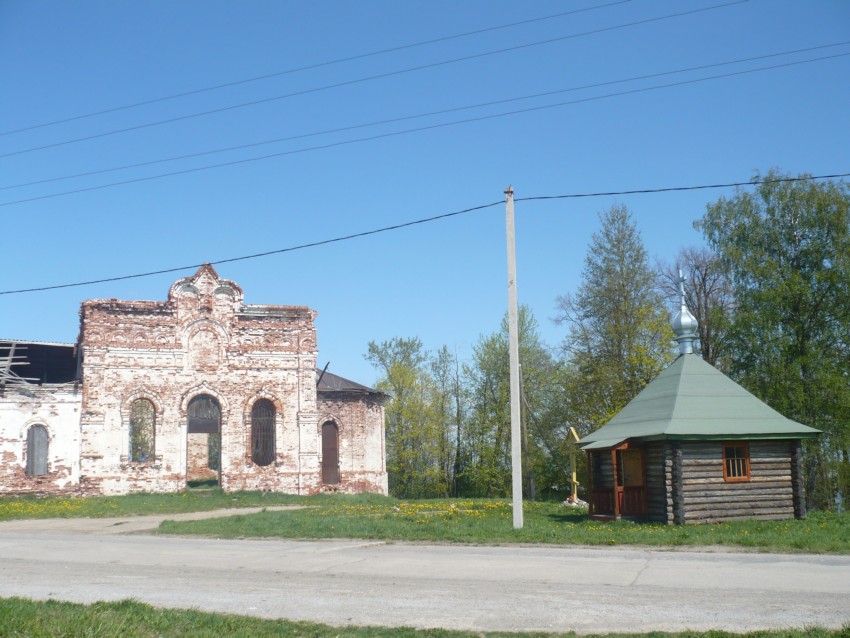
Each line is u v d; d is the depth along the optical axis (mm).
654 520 25328
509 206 25031
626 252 56500
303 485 44625
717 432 24938
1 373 41375
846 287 45531
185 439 43281
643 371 53438
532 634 11516
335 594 14539
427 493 73125
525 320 68375
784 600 13125
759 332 46938
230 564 18625
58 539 25047
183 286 44219
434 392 74562
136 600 13773
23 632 10789
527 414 65938
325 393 49156
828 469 47188
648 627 11734
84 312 42438
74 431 41688
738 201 49531
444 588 14852
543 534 22031
